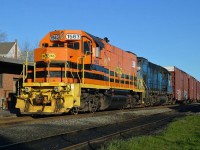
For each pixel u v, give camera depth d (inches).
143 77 1173.1
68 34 703.7
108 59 837.8
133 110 990.4
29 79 702.5
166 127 594.2
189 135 484.1
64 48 665.0
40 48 677.3
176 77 1668.3
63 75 663.1
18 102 669.9
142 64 1170.6
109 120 668.1
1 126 500.1
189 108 1322.6
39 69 682.2
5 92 971.3
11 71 1008.9
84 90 704.4
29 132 453.4
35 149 351.3
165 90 1507.1
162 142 405.1
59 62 663.8
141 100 1123.3
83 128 524.1
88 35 732.0
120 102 911.7
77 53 697.0
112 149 330.6
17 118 629.3
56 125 528.4
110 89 837.8
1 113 754.2
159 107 1305.4
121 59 948.0
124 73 965.2
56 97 634.8
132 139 403.9
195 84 2317.9
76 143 398.3
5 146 344.2
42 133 452.1
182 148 366.3
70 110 701.9
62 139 418.6
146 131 543.5
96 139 410.6
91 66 729.0
